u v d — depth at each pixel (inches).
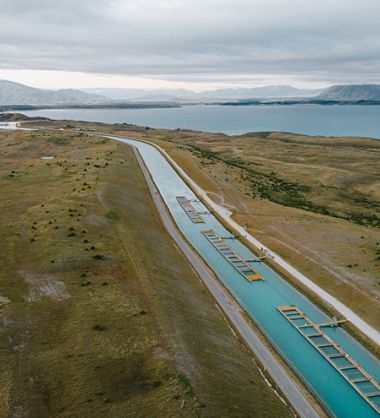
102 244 2488.9
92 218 2864.2
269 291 2388.0
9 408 1252.5
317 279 2470.5
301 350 1863.9
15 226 2701.8
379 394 1590.8
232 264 2719.0
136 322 1701.5
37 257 2276.1
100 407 1267.2
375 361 1786.4
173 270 2406.5
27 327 1668.3
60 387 1352.1
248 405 1375.5
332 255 2743.6
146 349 1529.3
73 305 1838.1
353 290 2276.1
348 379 1664.6
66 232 2581.2
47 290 1962.4
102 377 1395.2
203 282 2428.6
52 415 1245.1
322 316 2126.0
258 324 2049.7
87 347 1545.3
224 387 1422.2
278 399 1498.5
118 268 2209.6
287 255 2817.4
